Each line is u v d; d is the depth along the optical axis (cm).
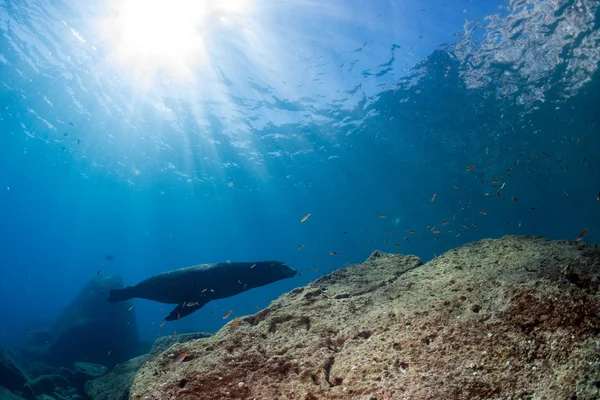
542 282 217
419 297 272
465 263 302
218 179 3647
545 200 2498
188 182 3806
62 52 1903
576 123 1850
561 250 254
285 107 2272
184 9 1540
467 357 198
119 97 2227
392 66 1867
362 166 3089
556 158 2152
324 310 308
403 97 2112
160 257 10481
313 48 1738
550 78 1669
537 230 2666
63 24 1689
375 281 359
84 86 2178
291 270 677
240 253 8419
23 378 888
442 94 1989
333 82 2019
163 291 636
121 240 8856
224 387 233
